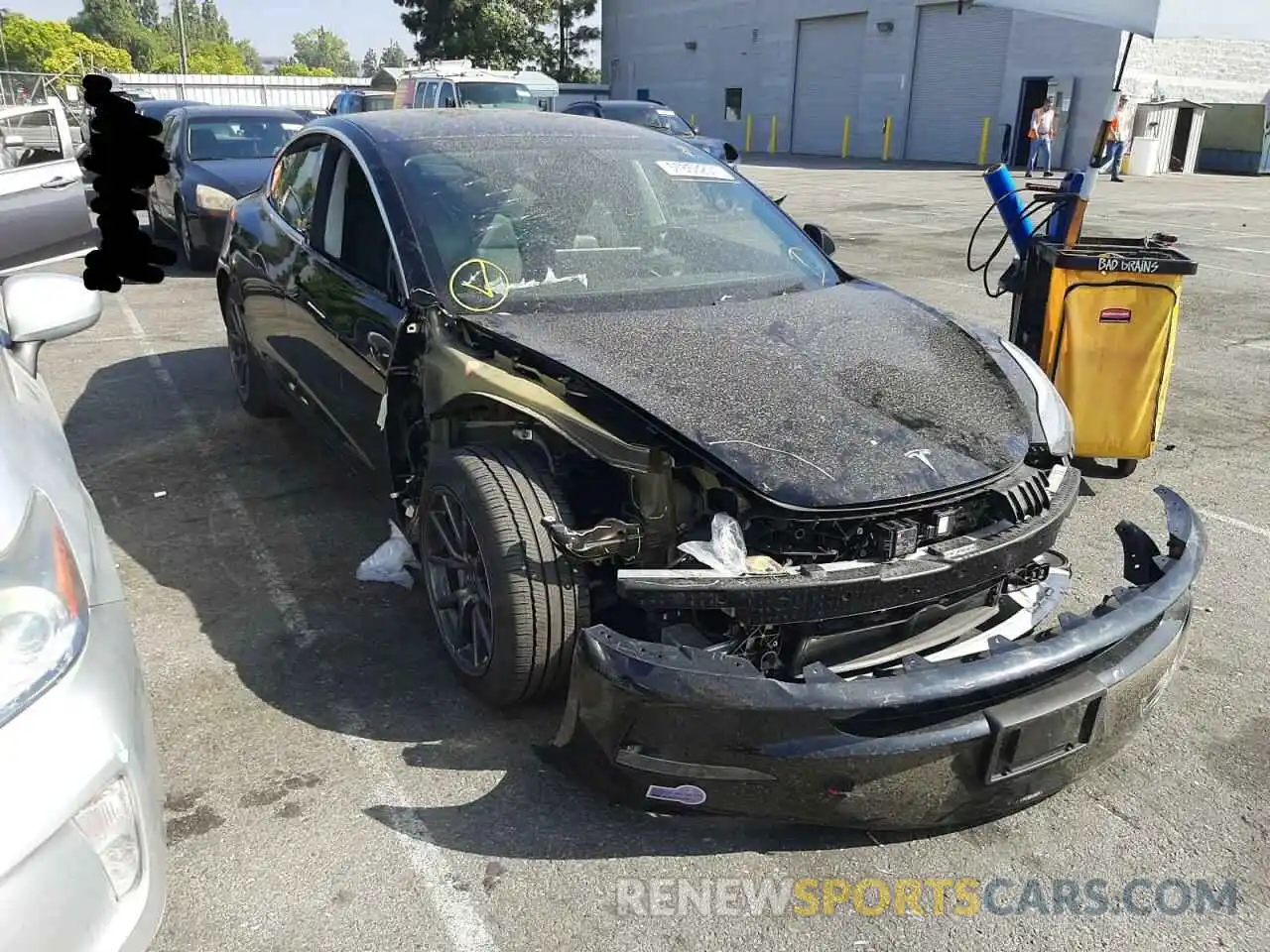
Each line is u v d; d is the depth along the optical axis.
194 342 7.63
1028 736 2.40
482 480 2.89
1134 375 4.88
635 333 3.18
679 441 2.64
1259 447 5.70
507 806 2.75
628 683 2.34
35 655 1.75
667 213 3.99
